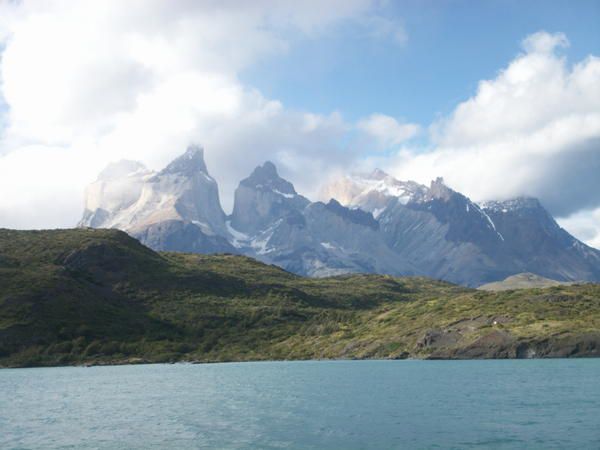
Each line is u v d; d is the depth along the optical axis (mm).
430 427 93188
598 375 166625
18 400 138250
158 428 97125
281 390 148125
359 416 104875
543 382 151750
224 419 104688
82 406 126500
